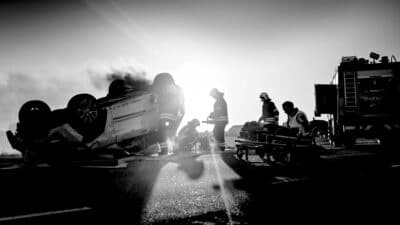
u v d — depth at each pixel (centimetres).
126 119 667
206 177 518
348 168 611
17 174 517
